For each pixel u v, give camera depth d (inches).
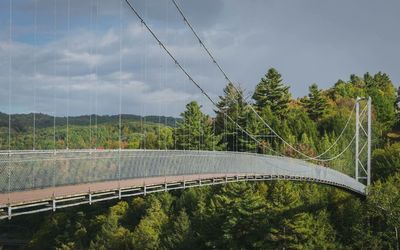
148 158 984.3
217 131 3280.0
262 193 2330.2
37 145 1942.7
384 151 3142.2
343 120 3644.2
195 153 1184.8
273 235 1861.5
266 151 2997.0
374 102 4379.9
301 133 3373.5
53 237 2743.6
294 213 1964.8
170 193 2810.0
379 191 2208.4
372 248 2031.3
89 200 748.0
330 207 2335.1
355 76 5639.8
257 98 3848.4
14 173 650.8
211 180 1219.9
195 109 3065.9
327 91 4854.8
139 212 2645.2
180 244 2031.3
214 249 1927.9
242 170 1408.7
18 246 2896.2
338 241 2098.9
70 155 760.3
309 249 1872.5
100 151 832.9
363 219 2208.4
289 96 3924.7
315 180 1856.5
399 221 2036.2
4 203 604.4
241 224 1924.2
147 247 2140.7
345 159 3122.5
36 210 655.1
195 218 2284.7
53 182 716.0
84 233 2608.3
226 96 3272.6
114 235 2331.4
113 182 852.6
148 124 3275.1
